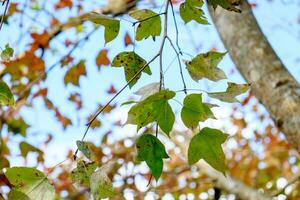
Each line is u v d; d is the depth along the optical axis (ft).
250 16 6.33
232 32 6.25
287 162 16.12
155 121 3.29
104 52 8.67
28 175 3.33
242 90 3.34
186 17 3.64
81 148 3.33
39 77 8.78
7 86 3.47
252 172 16.12
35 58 9.20
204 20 3.64
